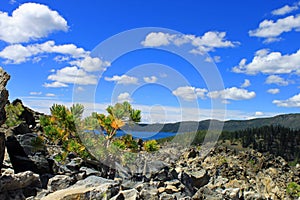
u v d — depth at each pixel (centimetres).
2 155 783
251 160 2455
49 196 753
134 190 871
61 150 1162
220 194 1148
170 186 1054
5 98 782
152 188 1012
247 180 1788
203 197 1105
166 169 1109
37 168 995
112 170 1041
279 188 2197
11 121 1181
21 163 988
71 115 1043
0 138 772
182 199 1009
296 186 2267
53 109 1088
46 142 1195
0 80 790
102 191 802
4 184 737
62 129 1083
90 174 1007
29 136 1060
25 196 781
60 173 1012
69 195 750
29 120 1397
